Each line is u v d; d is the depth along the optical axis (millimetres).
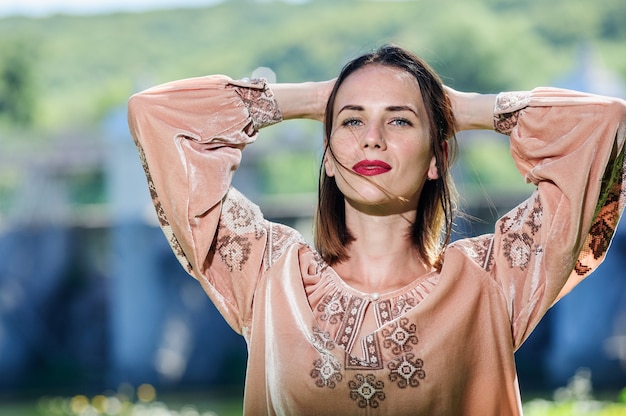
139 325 14500
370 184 2775
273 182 23359
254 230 2910
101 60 37562
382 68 2828
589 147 2715
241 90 2969
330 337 2705
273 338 2752
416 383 2645
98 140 15922
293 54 37062
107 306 14703
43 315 14766
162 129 2869
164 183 2859
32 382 14500
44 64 33688
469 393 2738
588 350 13938
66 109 32594
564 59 31344
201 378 14227
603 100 2748
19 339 14680
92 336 14688
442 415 2676
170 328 14406
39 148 16047
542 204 2764
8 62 30266
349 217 2895
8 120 29969
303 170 23594
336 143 2809
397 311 2762
